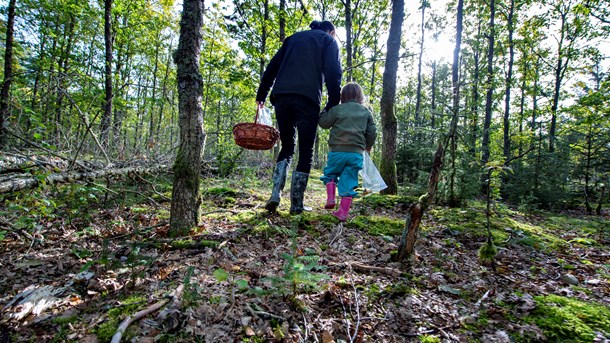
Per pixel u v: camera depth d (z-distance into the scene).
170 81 17.48
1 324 1.56
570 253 3.33
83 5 11.49
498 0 14.97
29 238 2.84
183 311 1.66
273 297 1.88
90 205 4.13
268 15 11.30
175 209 2.94
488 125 14.65
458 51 11.77
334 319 1.73
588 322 1.76
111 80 10.05
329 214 3.95
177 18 15.90
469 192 5.64
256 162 9.70
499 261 2.84
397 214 4.67
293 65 3.35
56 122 4.73
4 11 9.52
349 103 3.33
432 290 2.12
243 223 3.39
